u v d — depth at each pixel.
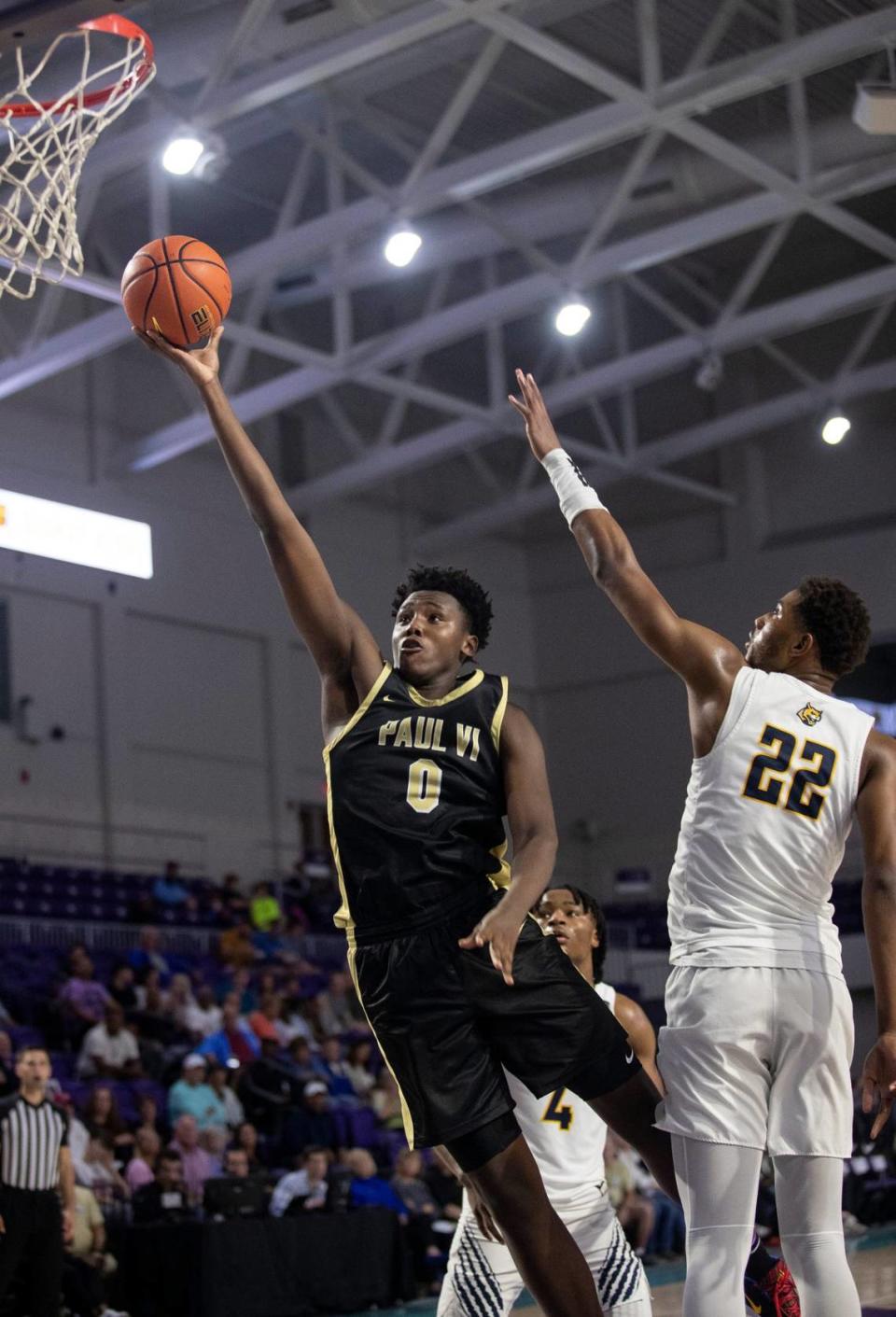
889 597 21.69
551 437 3.44
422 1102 2.96
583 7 14.70
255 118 14.88
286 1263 9.29
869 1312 6.24
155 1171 10.12
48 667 17.56
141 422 18.80
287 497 19.69
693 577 23.03
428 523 22.52
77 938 15.55
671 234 15.68
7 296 16.88
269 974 14.56
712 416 22.66
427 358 21.94
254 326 15.64
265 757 19.80
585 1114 3.97
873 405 22.12
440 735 3.07
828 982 3.02
